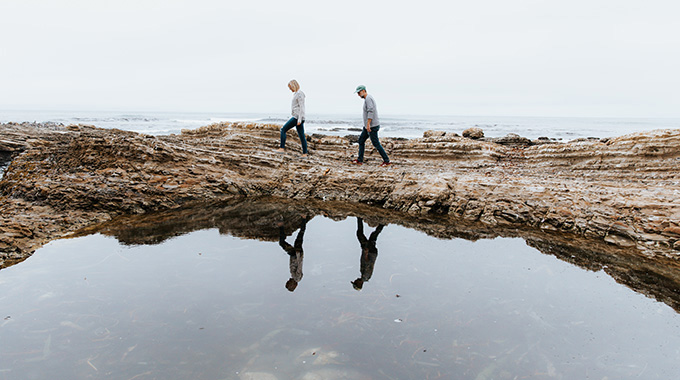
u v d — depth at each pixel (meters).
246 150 11.20
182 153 9.66
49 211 6.95
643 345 3.23
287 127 11.33
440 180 8.57
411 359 2.99
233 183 9.51
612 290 4.30
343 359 2.98
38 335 3.23
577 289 4.32
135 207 7.67
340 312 3.70
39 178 8.01
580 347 3.19
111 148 9.01
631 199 6.57
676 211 5.94
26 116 64.31
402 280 4.50
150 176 8.61
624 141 8.95
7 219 6.03
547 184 7.78
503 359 3.01
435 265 5.01
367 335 3.31
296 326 3.44
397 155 12.79
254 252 5.41
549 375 2.83
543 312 3.77
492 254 5.45
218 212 7.83
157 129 32.75
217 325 3.43
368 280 4.48
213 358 2.96
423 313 3.71
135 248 5.48
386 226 6.96
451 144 11.93
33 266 4.73
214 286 4.23
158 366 2.85
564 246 5.84
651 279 4.63
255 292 4.10
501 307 3.86
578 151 9.67
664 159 8.20
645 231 5.90
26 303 3.77
